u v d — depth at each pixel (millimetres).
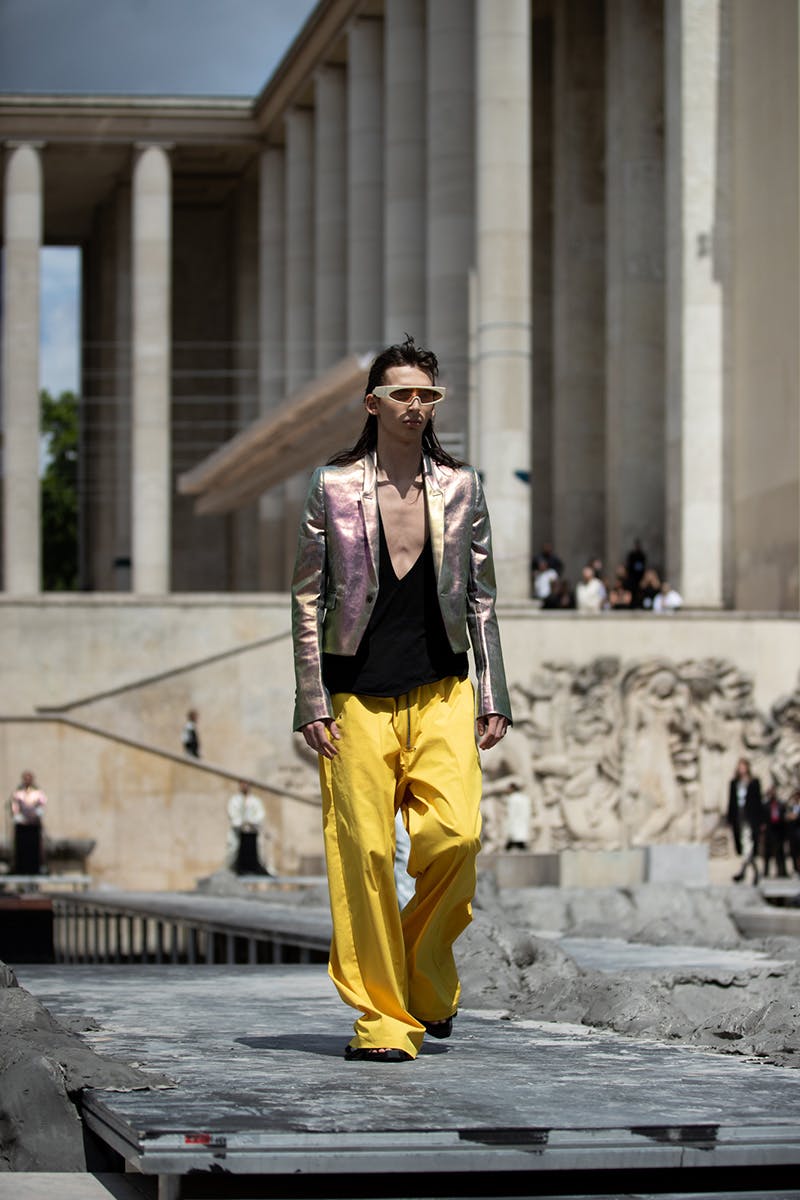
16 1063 6930
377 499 8070
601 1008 9664
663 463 56844
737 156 52219
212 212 88188
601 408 61156
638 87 57250
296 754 45219
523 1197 6320
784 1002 8961
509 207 52062
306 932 18422
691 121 52438
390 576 8031
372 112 66750
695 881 31578
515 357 51656
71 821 42750
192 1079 7363
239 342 84875
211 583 88062
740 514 51719
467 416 56906
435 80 57969
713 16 52562
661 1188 6457
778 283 49562
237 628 47344
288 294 74625
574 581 60625
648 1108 6828
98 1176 6676
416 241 62188
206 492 74938
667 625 45438
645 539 56625
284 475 65562
